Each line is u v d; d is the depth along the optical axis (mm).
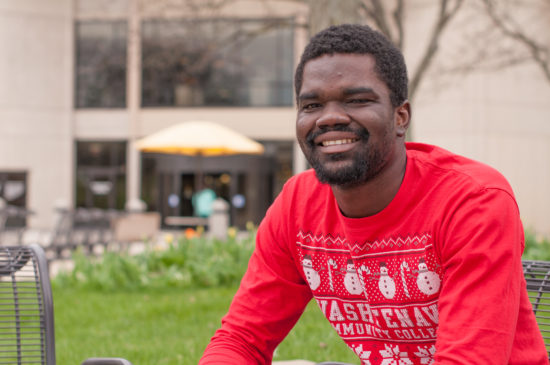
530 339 1644
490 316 1489
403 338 1771
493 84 21547
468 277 1530
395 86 1600
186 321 5707
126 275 7723
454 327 1517
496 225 1518
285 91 23984
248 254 8516
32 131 24953
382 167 1617
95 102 25156
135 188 24484
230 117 24250
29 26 24844
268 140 24109
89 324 5633
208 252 8727
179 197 24016
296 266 1938
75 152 25328
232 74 24125
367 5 12484
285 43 23828
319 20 9773
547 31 20031
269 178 24078
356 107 1576
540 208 22312
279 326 1985
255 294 1964
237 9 23547
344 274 1786
